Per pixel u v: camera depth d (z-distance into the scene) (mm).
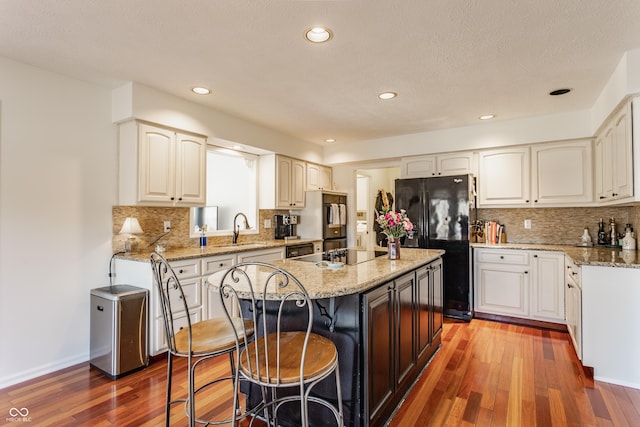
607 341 2438
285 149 4504
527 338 3277
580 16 1869
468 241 3807
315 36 2094
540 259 3570
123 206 3064
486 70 2572
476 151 4129
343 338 1774
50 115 2625
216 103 3318
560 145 3666
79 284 2773
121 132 3012
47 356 2588
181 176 3207
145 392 2289
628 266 2381
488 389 2320
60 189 2682
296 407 1917
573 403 2141
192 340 1690
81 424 1928
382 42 2164
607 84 2799
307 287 1599
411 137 4496
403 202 4152
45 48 2260
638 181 2330
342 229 5293
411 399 2199
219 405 2133
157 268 1835
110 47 2242
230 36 2096
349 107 3430
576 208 3871
